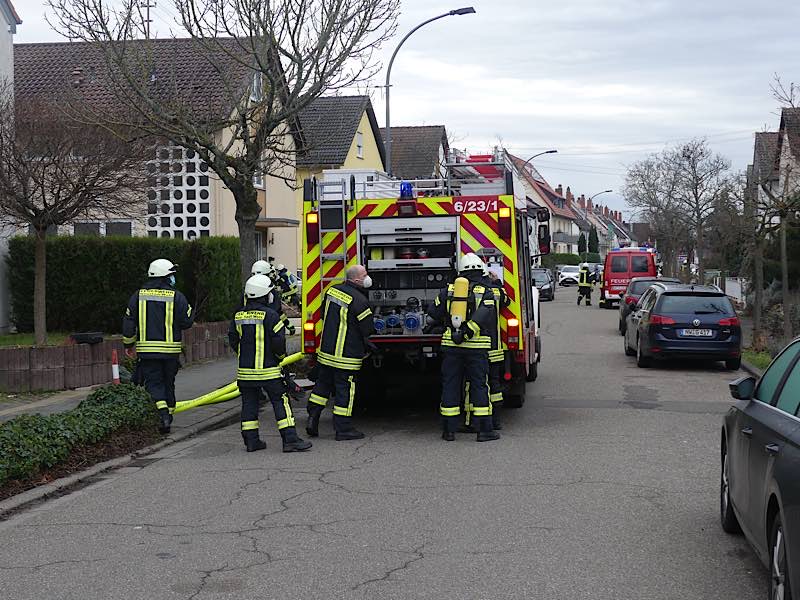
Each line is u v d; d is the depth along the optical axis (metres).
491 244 11.34
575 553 6.26
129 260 20.23
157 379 11.10
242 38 14.69
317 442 10.72
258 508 7.60
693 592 5.48
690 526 6.94
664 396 14.33
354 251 11.52
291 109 14.57
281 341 10.09
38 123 14.33
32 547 6.60
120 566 6.10
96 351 14.77
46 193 15.38
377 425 11.86
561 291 65.44
